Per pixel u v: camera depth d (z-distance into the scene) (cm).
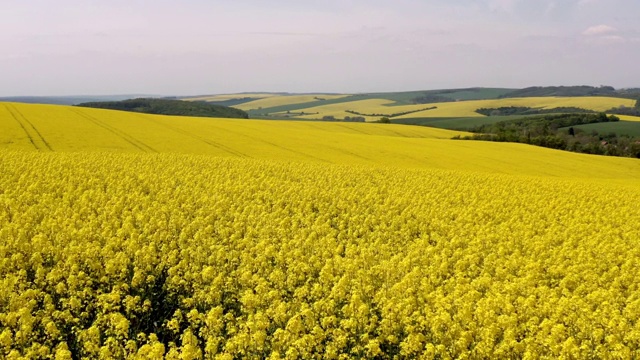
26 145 3769
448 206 2283
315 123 8456
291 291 1177
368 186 2723
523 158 5206
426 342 941
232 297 1102
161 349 790
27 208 1716
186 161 3222
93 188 2250
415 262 1409
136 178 2520
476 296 1091
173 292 1123
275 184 2567
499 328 962
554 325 948
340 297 1095
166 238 1452
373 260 1386
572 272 1348
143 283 1160
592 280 1304
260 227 1653
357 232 1734
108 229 1458
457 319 984
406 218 2009
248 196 2231
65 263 1168
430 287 1147
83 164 2798
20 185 2164
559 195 2723
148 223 1557
